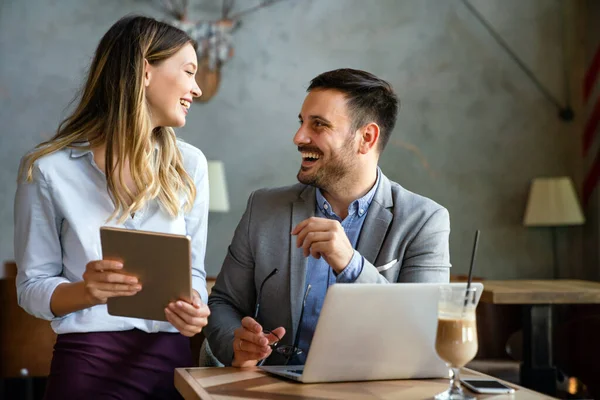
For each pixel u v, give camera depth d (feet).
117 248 5.18
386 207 6.85
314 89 6.63
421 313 4.95
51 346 11.12
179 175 6.83
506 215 20.33
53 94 18.35
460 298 4.62
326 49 19.70
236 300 7.13
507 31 20.44
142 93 6.42
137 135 6.37
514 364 12.00
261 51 19.39
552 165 20.58
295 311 6.67
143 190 6.37
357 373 5.08
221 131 19.17
